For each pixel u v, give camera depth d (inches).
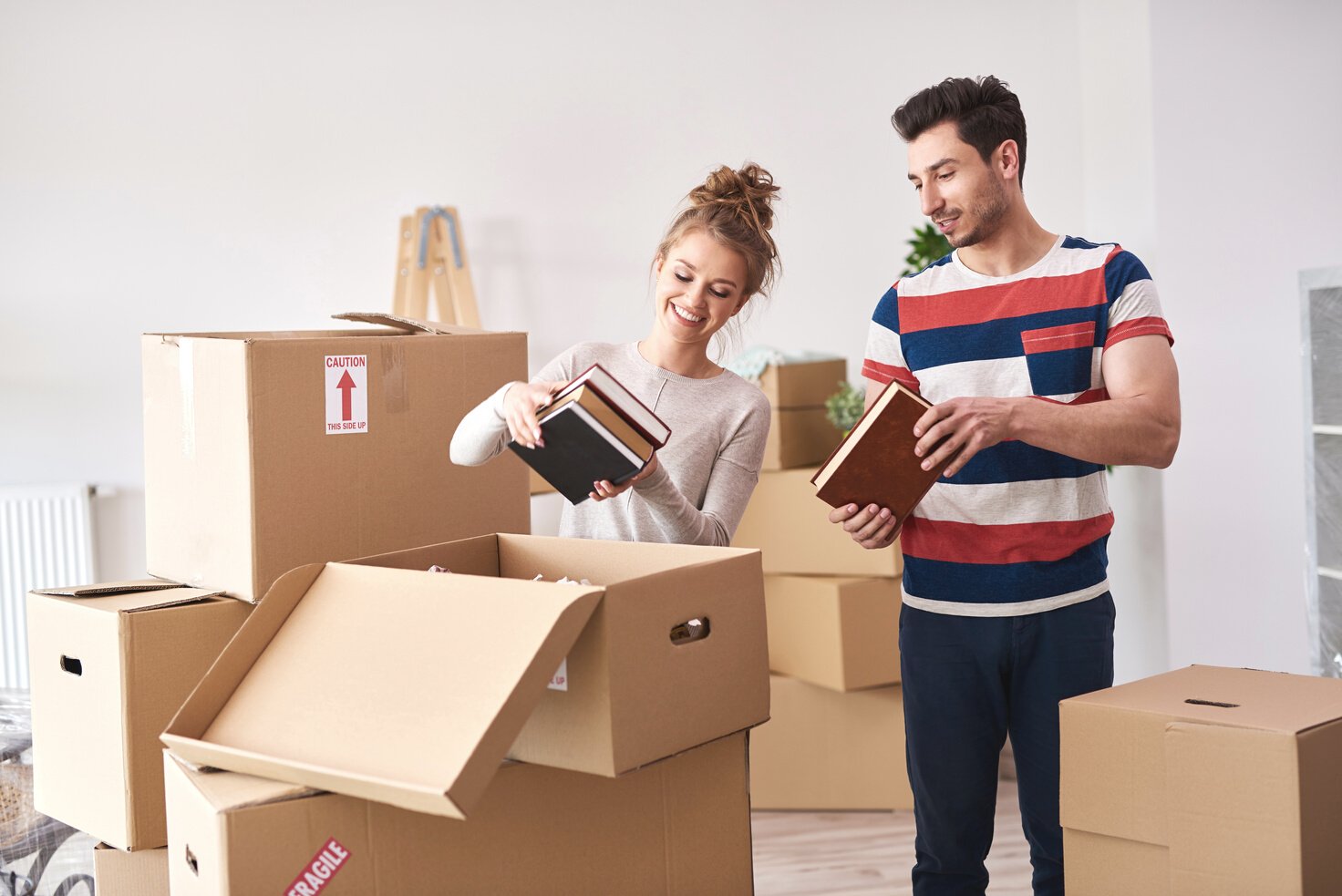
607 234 142.8
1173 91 128.5
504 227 141.5
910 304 70.6
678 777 48.2
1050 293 66.1
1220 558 130.2
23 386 135.2
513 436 53.4
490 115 140.7
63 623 55.6
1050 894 69.4
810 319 146.3
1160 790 48.7
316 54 138.3
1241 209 129.5
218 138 137.0
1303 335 102.1
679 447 68.0
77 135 134.8
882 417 60.5
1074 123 147.6
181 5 135.8
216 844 39.8
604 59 141.9
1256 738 45.6
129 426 136.9
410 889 42.9
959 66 146.7
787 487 123.1
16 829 65.9
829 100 145.4
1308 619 102.7
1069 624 66.2
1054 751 66.8
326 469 56.9
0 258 134.3
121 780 52.8
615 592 42.4
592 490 55.6
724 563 47.3
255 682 46.6
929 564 68.7
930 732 69.4
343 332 67.4
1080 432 59.6
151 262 136.6
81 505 133.3
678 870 48.3
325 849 41.3
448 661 42.3
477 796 38.1
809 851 112.0
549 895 45.6
